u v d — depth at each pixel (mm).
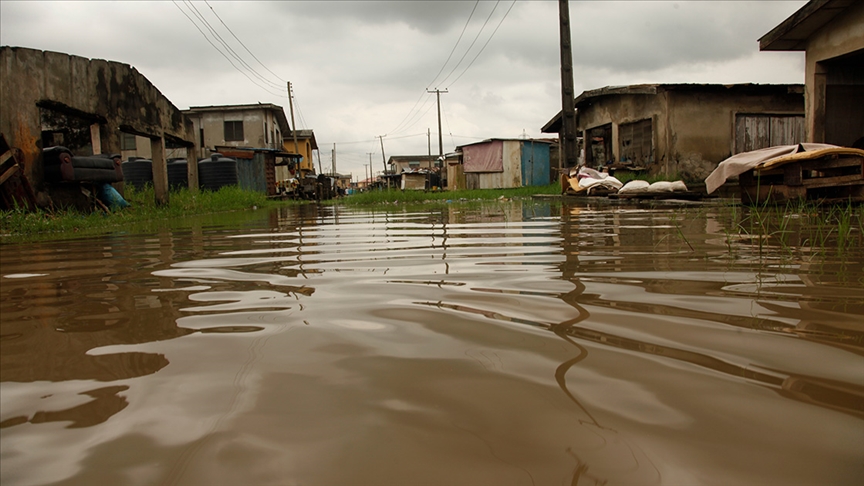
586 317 1533
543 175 31719
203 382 1107
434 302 1794
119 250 3916
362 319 1590
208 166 18328
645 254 2840
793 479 697
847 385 992
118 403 1015
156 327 1585
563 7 16172
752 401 932
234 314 1721
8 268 3072
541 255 2910
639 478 704
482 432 847
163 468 775
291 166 34438
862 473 709
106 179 9273
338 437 846
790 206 6070
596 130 19031
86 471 777
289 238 4547
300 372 1146
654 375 1062
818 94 9844
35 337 1516
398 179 53312
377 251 3352
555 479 707
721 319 1479
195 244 4238
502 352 1233
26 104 7918
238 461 786
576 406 929
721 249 2975
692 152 15250
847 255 2664
